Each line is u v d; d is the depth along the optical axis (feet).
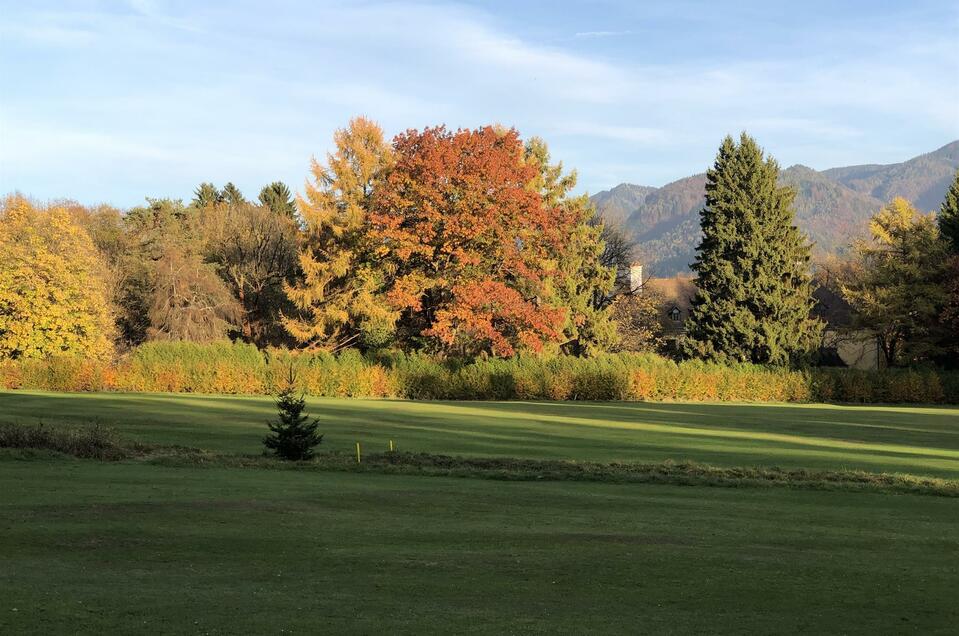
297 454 68.54
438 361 178.81
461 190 179.42
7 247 171.42
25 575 29.48
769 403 172.45
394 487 54.39
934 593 30.76
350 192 194.80
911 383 176.55
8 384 165.48
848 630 26.14
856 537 41.52
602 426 106.52
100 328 181.78
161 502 44.27
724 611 27.81
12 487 48.08
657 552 36.37
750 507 50.42
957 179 224.12
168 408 118.93
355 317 192.65
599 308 234.79
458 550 35.91
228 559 33.09
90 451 67.21
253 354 177.37
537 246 188.96
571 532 40.55
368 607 27.04
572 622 26.08
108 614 25.30
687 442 88.48
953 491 58.39
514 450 79.15
